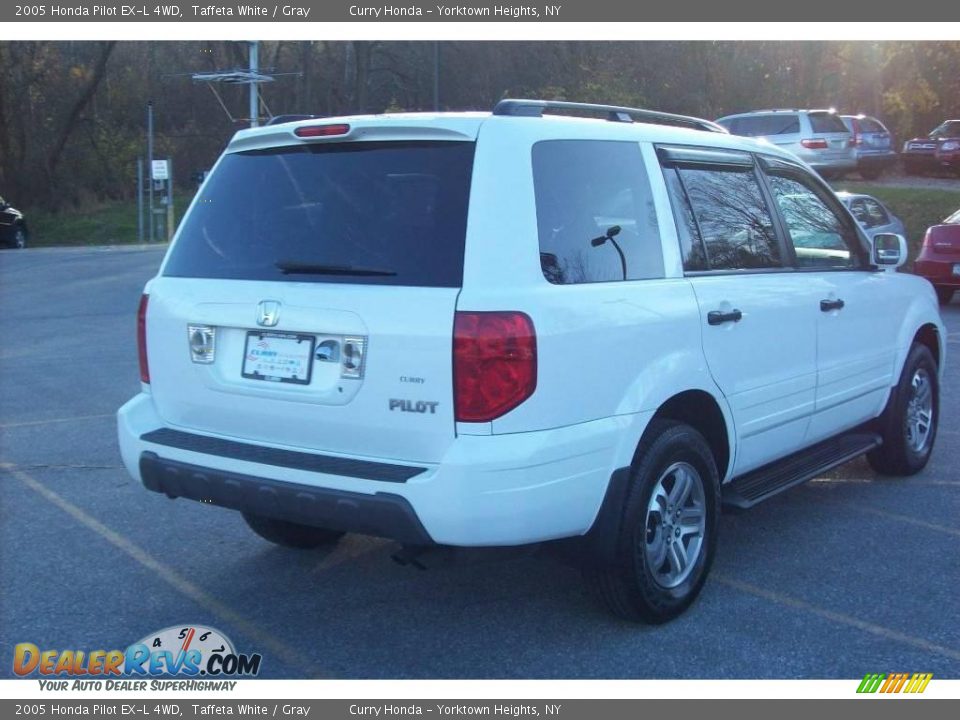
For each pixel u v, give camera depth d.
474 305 3.81
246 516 5.33
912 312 6.75
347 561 5.52
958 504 6.41
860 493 6.65
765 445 5.31
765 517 6.19
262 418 4.32
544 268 4.02
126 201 48.94
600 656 4.38
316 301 4.12
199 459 4.37
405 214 4.10
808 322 5.52
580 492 4.04
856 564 5.40
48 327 14.49
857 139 26.50
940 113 37.16
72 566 5.41
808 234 5.85
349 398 4.03
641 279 4.49
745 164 5.41
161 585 5.18
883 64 35.53
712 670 4.26
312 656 4.43
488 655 4.41
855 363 6.06
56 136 47.53
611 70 34.94
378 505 3.88
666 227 4.68
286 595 5.05
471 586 5.15
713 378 4.77
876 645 4.47
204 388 4.48
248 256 4.46
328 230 4.25
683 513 4.72
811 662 4.32
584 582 4.50
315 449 4.21
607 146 4.52
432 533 3.84
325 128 4.37
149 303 4.71
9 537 5.84
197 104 52.16
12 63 45.94
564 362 3.96
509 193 4.00
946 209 23.14
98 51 47.84
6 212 32.84
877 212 16.25
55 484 6.87
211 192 4.74
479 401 3.79
